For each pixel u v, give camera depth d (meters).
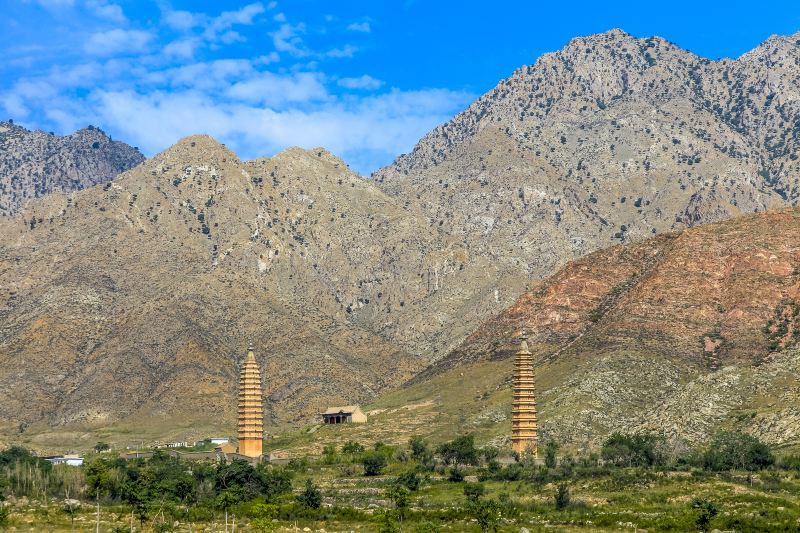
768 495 177.75
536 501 186.25
